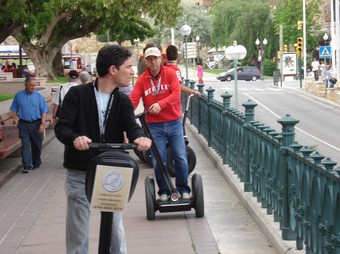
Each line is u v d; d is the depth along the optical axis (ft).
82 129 17.75
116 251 18.20
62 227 29.17
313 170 19.88
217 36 267.59
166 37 287.69
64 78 144.77
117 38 153.28
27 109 44.98
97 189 15.39
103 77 17.79
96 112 17.78
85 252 18.67
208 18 312.29
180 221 28.60
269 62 272.31
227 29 263.49
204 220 28.63
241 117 34.47
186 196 29.01
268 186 26.81
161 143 29.43
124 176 15.39
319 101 141.18
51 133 67.56
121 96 17.93
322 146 74.69
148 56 29.32
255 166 30.09
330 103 132.67
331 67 171.53
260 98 150.20
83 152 17.75
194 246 24.99
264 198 28.09
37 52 132.87
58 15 121.90
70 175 18.16
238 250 24.25
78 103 17.75
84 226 18.40
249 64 278.46
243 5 261.65
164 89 29.55
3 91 101.60
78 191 18.11
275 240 23.76
